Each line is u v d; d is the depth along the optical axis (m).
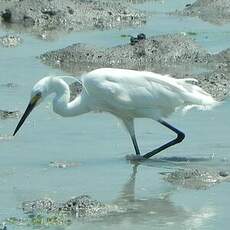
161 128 17.81
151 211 12.75
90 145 16.58
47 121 18.45
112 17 31.77
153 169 14.99
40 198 13.34
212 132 17.39
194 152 16.08
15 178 14.47
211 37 28.50
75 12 31.47
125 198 13.37
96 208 12.71
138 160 15.59
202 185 13.95
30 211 12.73
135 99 15.91
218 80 21.55
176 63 25.31
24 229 12.00
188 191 13.67
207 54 25.67
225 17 32.34
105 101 16.02
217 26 30.61
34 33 29.53
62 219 12.36
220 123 18.05
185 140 16.89
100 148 16.39
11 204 13.09
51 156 15.83
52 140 16.97
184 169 14.70
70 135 17.31
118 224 12.18
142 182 14.20
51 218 12.37
